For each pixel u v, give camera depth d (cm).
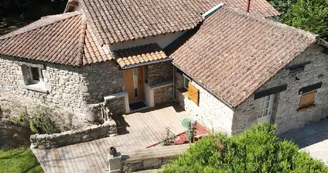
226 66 1394
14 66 1612
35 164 1348
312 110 1555
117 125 1574
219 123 1403
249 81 1276
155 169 1227
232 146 823
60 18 1731
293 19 2205
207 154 807
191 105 1592
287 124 1503
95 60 1466
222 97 1275
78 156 1392
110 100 1588
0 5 2989
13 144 1591
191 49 1575
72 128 1681
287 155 801
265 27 1486
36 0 3067
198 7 1759
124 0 1688
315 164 795
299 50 1296
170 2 1748
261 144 816
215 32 1602
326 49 1388
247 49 1421
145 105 1716
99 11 1588
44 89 1619
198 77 1411
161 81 1680
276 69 1268
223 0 1883
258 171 754
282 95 1393
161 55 1569
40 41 1577
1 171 1308
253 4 1956
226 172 732
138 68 1661
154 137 1495
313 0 2105
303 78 1420
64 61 1453
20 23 2939
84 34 1586
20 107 1744
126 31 1534
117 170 1199
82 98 1556
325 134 1512
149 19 1625
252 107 1334
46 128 1683
